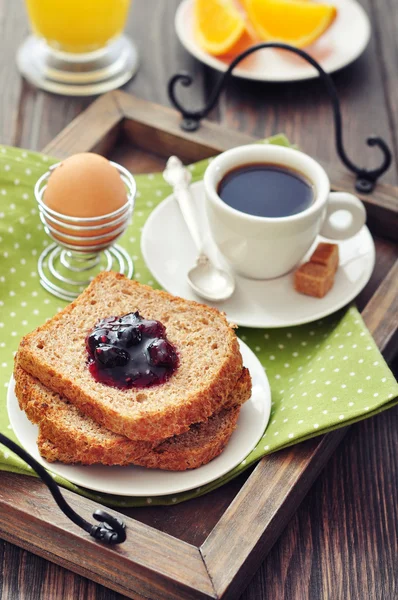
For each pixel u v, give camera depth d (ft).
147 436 2.22
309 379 2.39
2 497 2.20
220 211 2.49
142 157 2.94
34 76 3.23
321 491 2.40
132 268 2.65
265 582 2.27
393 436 2.49
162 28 3.44
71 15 3.11
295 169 2.60
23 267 2.62
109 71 3.25
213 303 2.53
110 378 2.27
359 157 3.03
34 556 2.29
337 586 2.27
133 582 2.18
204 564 2.13
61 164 2.52
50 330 2.36
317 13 3.18
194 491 2.27
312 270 2.53
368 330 2.45
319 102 3.20
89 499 2.24
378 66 3.31
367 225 2.78
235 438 2.30
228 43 3.16
